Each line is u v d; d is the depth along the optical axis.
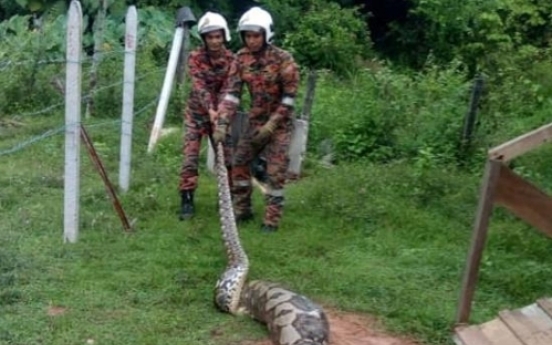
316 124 12.53
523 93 13.91
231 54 9.52
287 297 6.82
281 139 9.06
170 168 11.35
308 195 10.34
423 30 19.84
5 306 7.17
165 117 13.06
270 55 8.82
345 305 7.50
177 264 8.18
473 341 6.65
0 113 13.44
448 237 9.34
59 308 7.21
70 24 8.23
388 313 7.35
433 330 7.07
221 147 8.56
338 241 9.05
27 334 6.71
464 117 12.07
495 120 12.37
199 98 9.40
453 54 18.39
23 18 16.31
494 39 18.22
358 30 18.91
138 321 7.01
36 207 9.58
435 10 18.67
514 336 6.60
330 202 10.04
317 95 13.73
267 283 7.25
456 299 7.70
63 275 7.80
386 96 12.93
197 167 9.55
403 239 9.23
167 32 16.98
